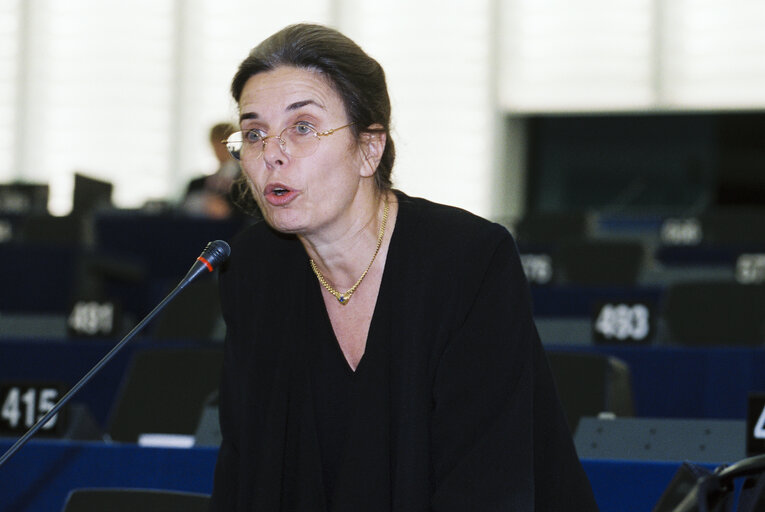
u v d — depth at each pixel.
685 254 16.27
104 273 15.34
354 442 4.57
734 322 11.08
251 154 4.54
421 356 4.57
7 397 6.94
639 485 5.59
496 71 25.00
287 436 4.68
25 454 6.30
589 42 24.80
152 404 8.25
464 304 4.62
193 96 25.53
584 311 12.45
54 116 25.67
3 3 25.81
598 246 14.52
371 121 4.57
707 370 9.05
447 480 4.43
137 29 25.69
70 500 5.41
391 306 4.66
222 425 4.81
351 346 4.73
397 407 4.53
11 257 15.32
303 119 4.49
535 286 12.66
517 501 4.39
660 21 24.47
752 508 3.63
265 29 25.42
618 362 7.54
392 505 4.50
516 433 4.47
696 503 3.56
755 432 5.84
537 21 24.97
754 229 17.98
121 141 25.59
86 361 10.32
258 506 4.57
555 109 24.84
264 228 4.93
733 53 24.20
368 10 25.33
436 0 25.22
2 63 25.73
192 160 25.45
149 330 12.95
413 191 25.11
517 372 4.57
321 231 4.62
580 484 4.66
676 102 24.41
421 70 25.17
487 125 24.98
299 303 4.77
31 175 25.62
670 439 6.11
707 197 25.55
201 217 16.70
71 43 25.80
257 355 4.75
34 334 12.28
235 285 4.87
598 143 26.00
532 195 26.19
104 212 18.55
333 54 4.51
